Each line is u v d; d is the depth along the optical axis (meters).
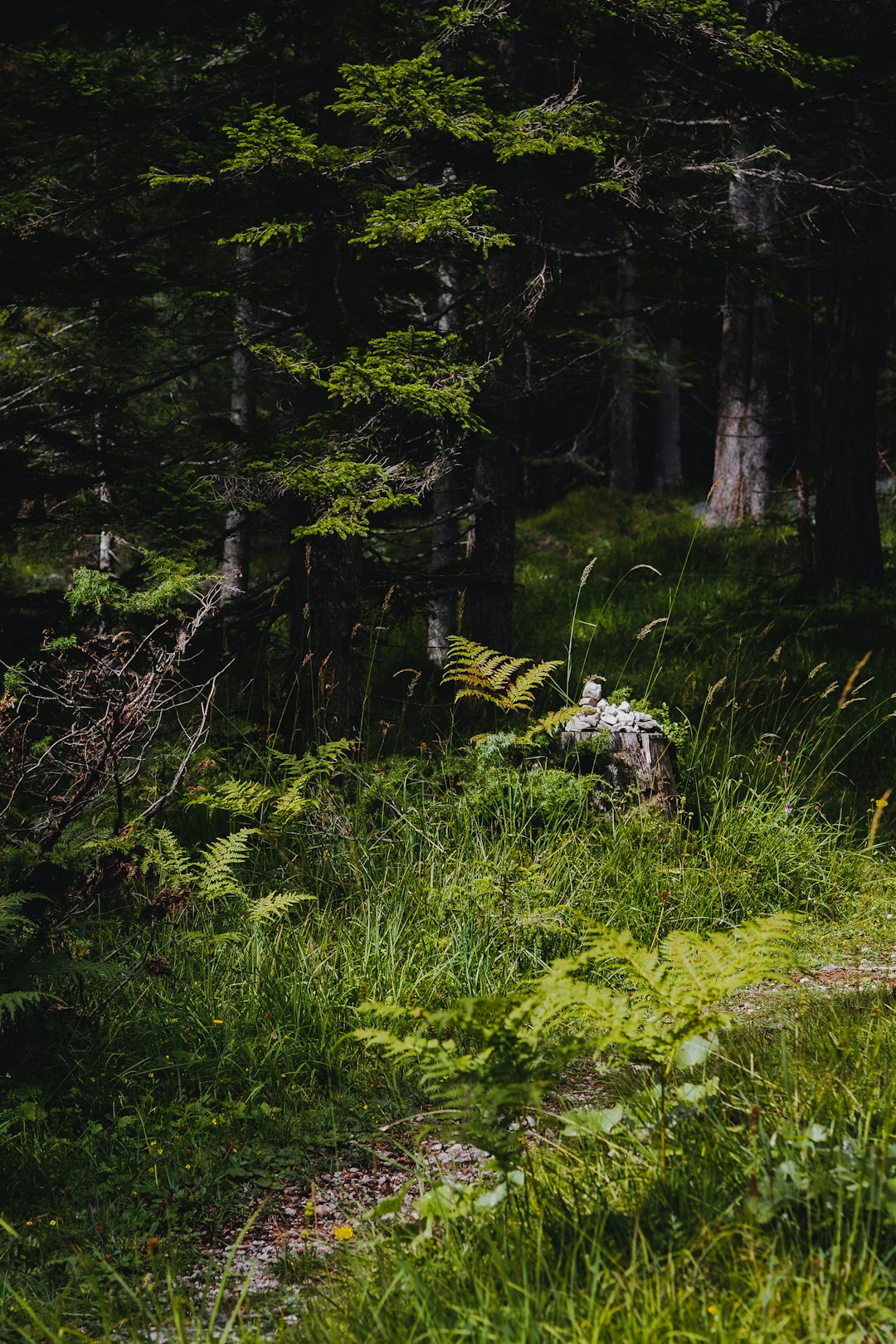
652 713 7.82
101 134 7.38
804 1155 2.80
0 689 6.43
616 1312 2.37
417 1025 4.57
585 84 10.05
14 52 8.73
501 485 10.66
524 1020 2.92
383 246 7.46
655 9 7.99
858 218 13.88
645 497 24.77
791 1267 2.41
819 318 20.03
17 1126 4.32
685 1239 2.63
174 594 5.57
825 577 14.47
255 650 8.70
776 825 7.09
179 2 8.00
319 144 8.11
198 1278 3.43
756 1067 3.83
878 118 10.36
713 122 9.00
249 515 8.00
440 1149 4.14
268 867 6.70
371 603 8.95
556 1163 3.22
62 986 5.18
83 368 9.63
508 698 7.04
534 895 5.95
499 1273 2.64
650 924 6.08
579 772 7.27
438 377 7.00
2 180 7.58
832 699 10.70
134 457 7.80
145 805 7.07
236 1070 4.78
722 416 21.59
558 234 10.18
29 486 7.30
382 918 5.93
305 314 8.26
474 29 7.69
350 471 6.77
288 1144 4.27
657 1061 3.03
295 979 5.26
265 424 8.11
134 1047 4.84
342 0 7.97
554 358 11.12
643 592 16.95
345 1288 3.03
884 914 6.55
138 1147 4.22
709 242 8.60
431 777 7.39
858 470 14.33
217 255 9.09
